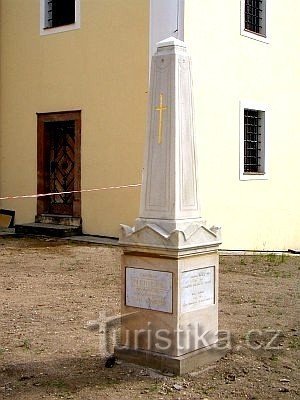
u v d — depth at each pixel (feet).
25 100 49.55
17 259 36.32
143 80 41.93
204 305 18.11
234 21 44.62
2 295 27.04
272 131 48.78
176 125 17.66
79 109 45.83
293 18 50.90
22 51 49.57
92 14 44.78
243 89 45.65
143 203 18.11
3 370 17.79
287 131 50.34
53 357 18.86
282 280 31.96
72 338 20.74
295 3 51.08
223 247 44.19
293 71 50.90
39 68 48.44
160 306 17.49
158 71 18.08
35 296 26.89
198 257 17.72
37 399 15.70
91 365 18.13
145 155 18.24
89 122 45.24
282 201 49.78
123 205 43.29
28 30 49.11
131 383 16.75
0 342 20.31
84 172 45.62
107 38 43.88
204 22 41.86
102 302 25.77
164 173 17.74
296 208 51.26
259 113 48.08
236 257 40.42
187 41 40.47
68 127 47.88
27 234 46.34
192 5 40.83
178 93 17.78
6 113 50.93
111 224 44.04
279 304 26.09
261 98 47.50
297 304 26.16
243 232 45.91
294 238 50.98
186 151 17.93
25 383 16.80
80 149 45.88
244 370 17.90
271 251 46.26
